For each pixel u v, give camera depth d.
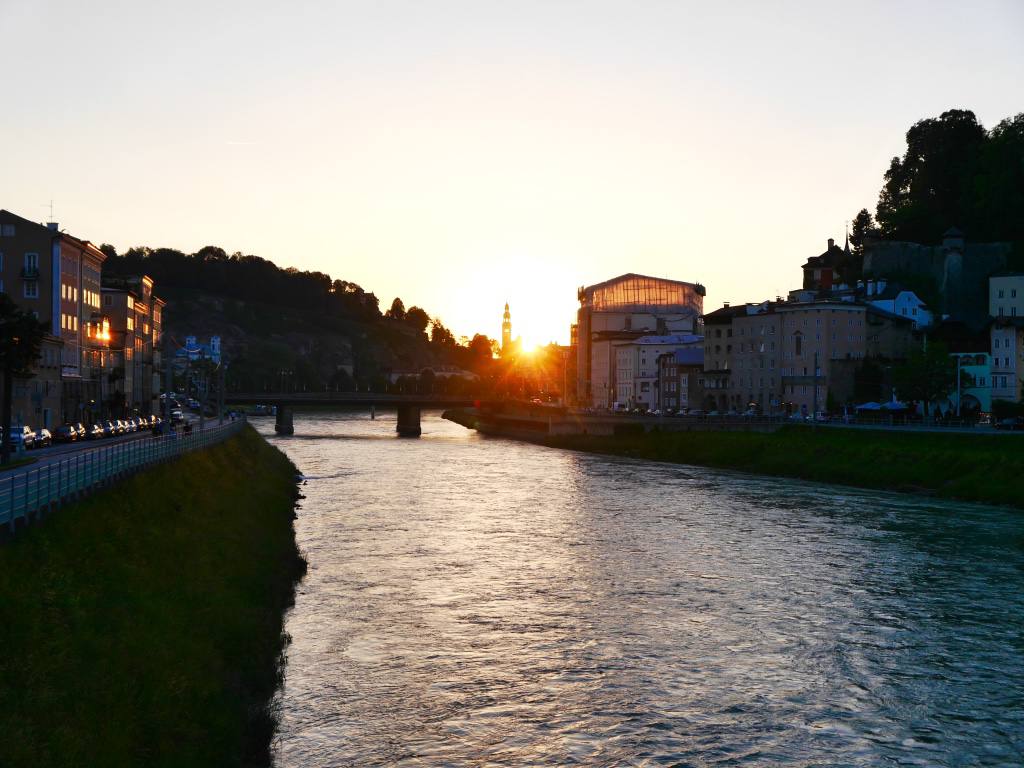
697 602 58.38
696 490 114.88
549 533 82.44
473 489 115.75
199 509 65.06
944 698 42.66
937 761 36.56
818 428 148.88
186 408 177.88
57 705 30.02
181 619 42.50
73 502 46.44
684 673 45.62
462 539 79.38
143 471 63.44
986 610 56.47
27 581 35.06
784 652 48.75
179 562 50.28
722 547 75.81
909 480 115.38
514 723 39.62
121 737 30.67
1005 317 171.50
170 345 99.81
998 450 117.56
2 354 78.56
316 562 69.38
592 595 60.03
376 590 60.88
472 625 53.19
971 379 170.88
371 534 81.44
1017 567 67.94
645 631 52.28
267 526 76.44
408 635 51.06
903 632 52.12
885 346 195.62
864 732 39.12
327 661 46.56
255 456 118.62
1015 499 98.75
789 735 38.78
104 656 34.34
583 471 140.62
